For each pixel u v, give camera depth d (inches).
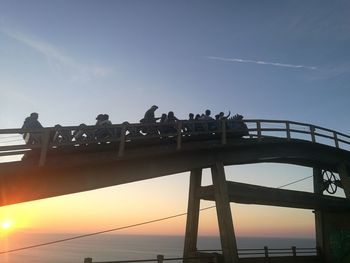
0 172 506.9
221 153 794.2
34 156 562.3
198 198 794.2
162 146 681.6
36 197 552.4
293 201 866.1
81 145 596.7
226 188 751.7
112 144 633.6
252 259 874.8
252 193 795.4
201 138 770.2
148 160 681.0
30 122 582.6
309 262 1026.7
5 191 531.2
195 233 767.1
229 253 691.4
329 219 1088.2
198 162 753.0
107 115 650.2
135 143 665.0
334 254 1050.1
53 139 578.6
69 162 565.6
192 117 773.9
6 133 505.7
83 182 597.3
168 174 703.7
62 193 575.2
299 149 957.8
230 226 713.6
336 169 1077.8
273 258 928.3
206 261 705.0
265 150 876.0
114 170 634.8
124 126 623.2
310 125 961.5
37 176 557.3
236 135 833.5
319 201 919.0
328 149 1011.3
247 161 837.8
